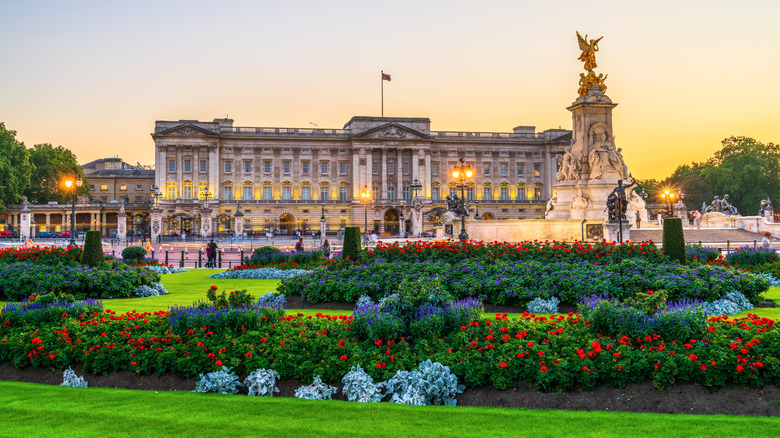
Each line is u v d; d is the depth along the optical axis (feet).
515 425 35.40
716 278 70.79
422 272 77.25
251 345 46.29
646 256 82.94
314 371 42.88
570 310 68.44
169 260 178.91
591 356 41.96
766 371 40.52
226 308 51.80
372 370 42.52
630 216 193.98
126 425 35.65
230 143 453.17
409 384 41.04
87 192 495.00
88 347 48.08
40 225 444.55
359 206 461.37
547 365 41.52
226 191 453.17
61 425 35.70
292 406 39.04
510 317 64.59
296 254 130.11
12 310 55.57
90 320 55.26
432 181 482.28
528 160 495.82
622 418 36.29
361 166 463.01
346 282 75.66
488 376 42.37
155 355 46.11
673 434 33.81
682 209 290.35
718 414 37.50
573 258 83.30
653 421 35.76
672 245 84.89
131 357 46.14
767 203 264.31
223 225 445.37
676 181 552.82
